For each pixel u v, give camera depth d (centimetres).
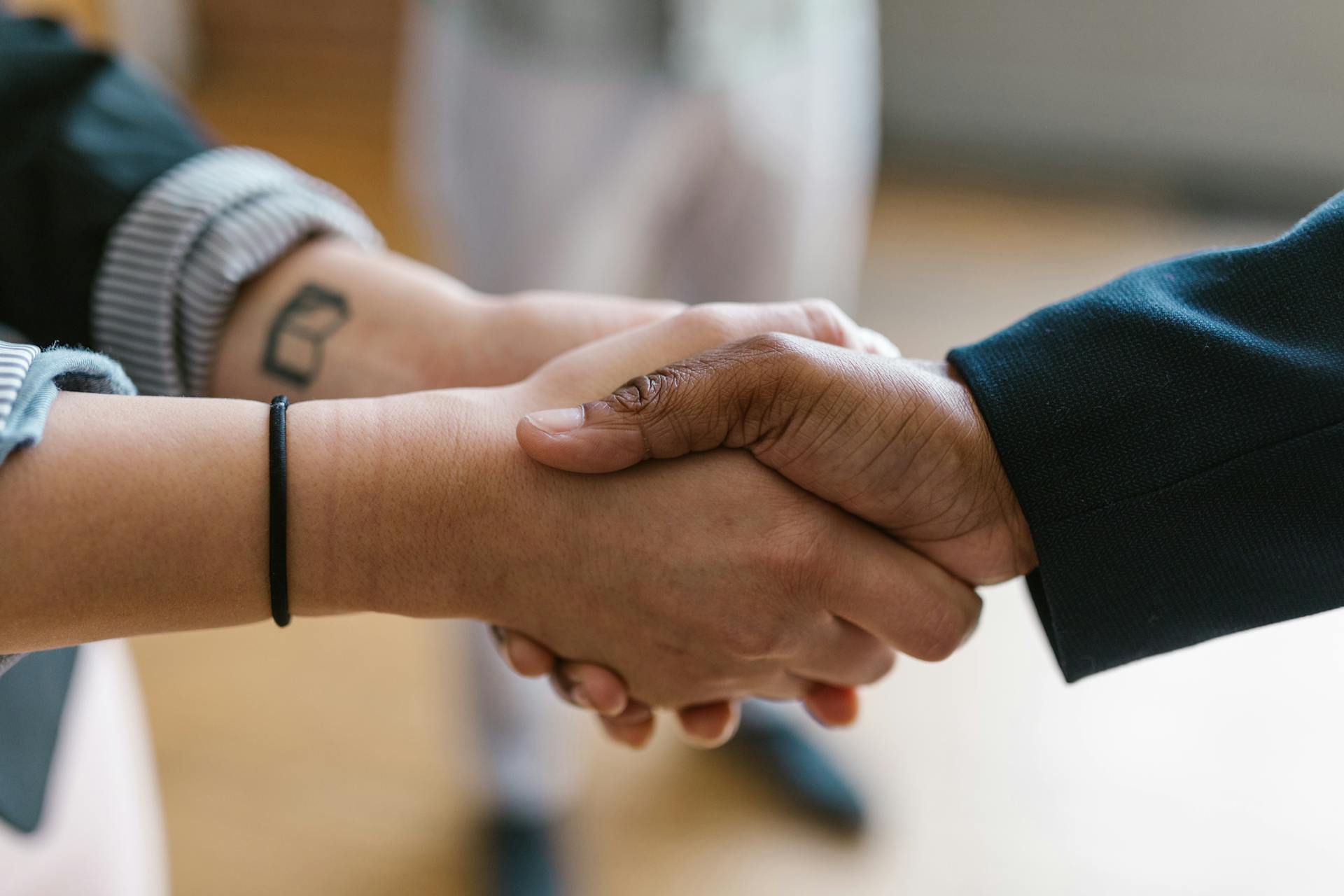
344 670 152
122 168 72
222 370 74
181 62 278
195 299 71
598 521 59
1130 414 56
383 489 56
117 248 70
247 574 53
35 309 72
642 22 106
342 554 56
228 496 52
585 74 108
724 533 61
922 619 64
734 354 59
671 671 66
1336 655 158
